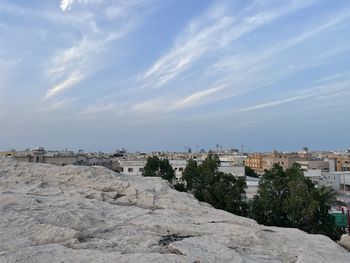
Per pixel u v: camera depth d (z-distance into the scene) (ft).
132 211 44.52
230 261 26.68
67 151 422.82
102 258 25.18
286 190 101.55
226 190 110.83
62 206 43.09
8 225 33.30
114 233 34.01
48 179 61.31
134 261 24.56
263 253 31.19
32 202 42.88
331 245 36.70
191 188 119.65
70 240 30.04
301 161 395.34
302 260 29.17
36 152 310.86
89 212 40.60
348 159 386.73
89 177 60.80
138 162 257.96
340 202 130.62
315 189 97.76
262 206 100.58
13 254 25.73
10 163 69.56
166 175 148.87
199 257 26.55
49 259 25.00
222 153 618.85
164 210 47.09
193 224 38.73
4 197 44.42
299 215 94.22
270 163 416.67
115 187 56.80
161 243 31.12
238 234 34.83
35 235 31.09
